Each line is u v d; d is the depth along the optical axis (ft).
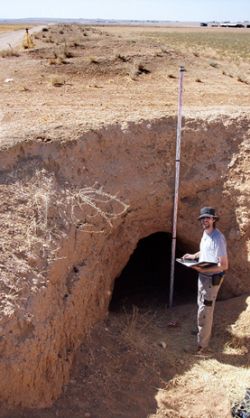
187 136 29.66
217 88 49.52
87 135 27.37
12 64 61.16
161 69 59.93
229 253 28.02
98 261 24.67
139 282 33.47
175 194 27.81
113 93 44.09
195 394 21.11
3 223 21.74
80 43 88.74
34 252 21.18
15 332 18.70
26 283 20.07
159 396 20.86
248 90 48.93
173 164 29.19
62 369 20.36
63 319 20.94
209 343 24.17
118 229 27.22
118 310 27.81
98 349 22.58
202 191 29.12
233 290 27.81
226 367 22.71
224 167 29.22
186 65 65.21
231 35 247.09
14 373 18.12
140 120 29.71
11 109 34.63
